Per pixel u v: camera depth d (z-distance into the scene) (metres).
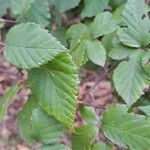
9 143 0.86
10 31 0.34
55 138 0.36
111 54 0.40
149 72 0.38
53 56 0.32
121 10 0.45
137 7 0.40
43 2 0.46
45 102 0.34
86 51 0.40
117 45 0.40
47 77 0.34
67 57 0.33
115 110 0.36
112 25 0.41
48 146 0.36
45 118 0.36
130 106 0.37
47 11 0.46
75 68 0.33
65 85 0.34
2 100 0.37
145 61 0.38
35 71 0.35
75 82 0.34
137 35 0.39
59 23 0.51
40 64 0.32
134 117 0.36
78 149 0.37
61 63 0.33
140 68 0.38
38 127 0.36
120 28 0.40
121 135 0.36
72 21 0.57
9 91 0.37
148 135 0.35
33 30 0.33
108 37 0.42
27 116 0.37
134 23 0.40
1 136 0.87
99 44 0.40
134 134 0.35
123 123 0.36
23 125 0.37
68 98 0.34
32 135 0.36
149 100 0.46
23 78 0.42
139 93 0.37
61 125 0.36
